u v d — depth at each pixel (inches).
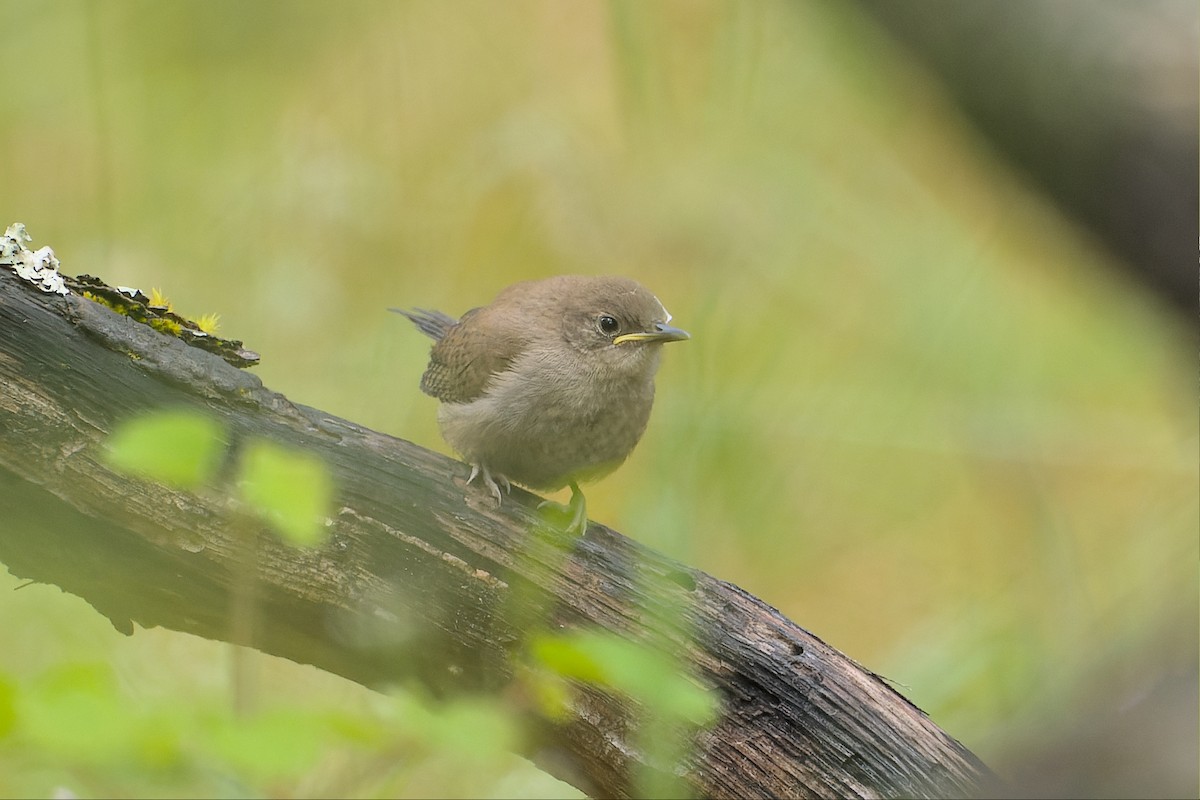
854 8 154.1
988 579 506.0
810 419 532.1
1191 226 143.2
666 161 566.3
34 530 260.1
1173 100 140.9
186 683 382.9
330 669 278.7
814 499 532.1
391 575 269.7
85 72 602.2
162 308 278.7
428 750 342.3
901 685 311.4
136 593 265.9
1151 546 481.1
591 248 563.8
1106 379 542.3
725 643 267.1
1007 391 541.6
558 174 565.0
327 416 277.9
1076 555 471.2
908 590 509.4
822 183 571.2
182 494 253.1
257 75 616.7
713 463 483.8
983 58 146.6
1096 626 374.3
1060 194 150.6
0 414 252.1
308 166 578.6
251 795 251.4
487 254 570.6
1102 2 143.6
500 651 271.0
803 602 505.0
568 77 603.8
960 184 567.2
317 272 562.6
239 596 219.1
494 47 609.6
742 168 567.8
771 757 262.7
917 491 546.0
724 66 558.6
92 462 254.1
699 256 559.8
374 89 606.9
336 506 268.5
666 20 561.9
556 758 270.4
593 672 155.3
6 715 132.3
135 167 589.9
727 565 498.3
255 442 267.7
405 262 570.6
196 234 574.6
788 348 550.9
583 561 274.4
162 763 134.7
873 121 562.9
